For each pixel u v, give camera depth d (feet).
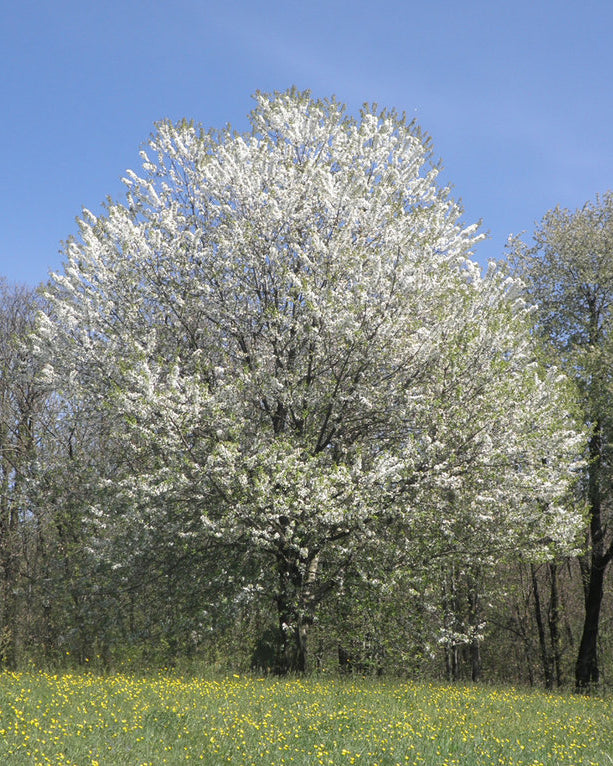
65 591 60.08
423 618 60.23
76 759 24.81
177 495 53.47
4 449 71.82
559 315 87.81
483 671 114.52
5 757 24.00
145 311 62.08
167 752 26.71
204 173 63.82
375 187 62.69
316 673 56.70
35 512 63.31
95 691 38.40
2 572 72.79
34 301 83.87
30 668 50.57
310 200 63.31
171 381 53.06
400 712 38.17
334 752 27.89
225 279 61.67
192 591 57.06
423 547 57.21
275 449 52.85
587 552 80.94
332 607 59.52
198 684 43.55
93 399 57.72
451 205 65.77
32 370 61.21
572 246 88.79
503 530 58.80
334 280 57.47
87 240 60.08
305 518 53.67
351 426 60.49
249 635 62.80
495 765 28.48
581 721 41.06
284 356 59.52
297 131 65.00
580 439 59.16
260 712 35.60
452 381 56.54
